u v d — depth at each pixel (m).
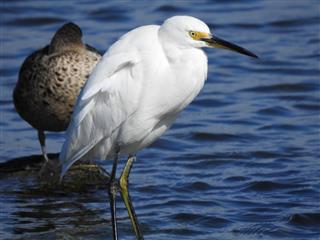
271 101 18.50
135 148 11.41
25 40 22.38
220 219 12.30
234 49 10.59
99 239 11.70
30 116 14.39
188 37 10.44
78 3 25.12
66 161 11.53
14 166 14.71
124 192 11.55
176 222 12.23
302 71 20.33
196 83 10.62
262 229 11.93
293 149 15.59
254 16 24.12
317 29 23.17
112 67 10.56
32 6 24.62
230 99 18.67
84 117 10.96
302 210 12.57
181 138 16.38
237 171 14.54
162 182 13.97
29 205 12.96
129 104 10.70
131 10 24.48
